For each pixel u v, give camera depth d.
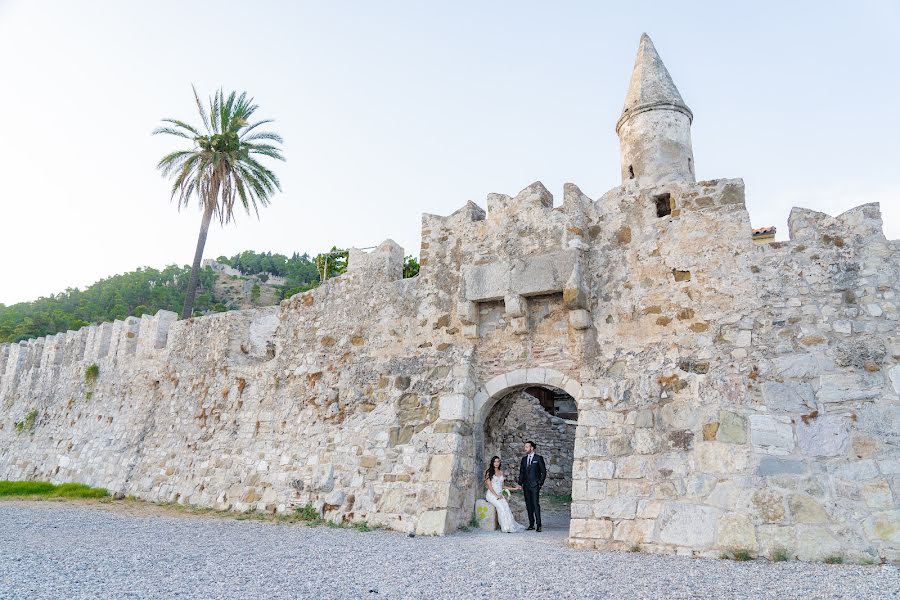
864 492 8.13
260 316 17.91
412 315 13.07
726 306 9.91
